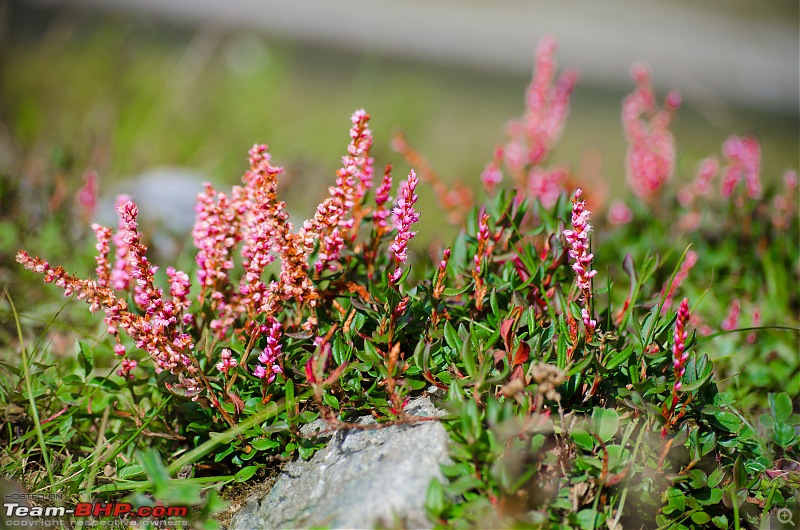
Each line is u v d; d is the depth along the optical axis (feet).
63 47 5.52
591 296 2.38
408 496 2.22
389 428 2.34
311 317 2.40
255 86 5.39
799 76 11.15
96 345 2.53
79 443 2.49
